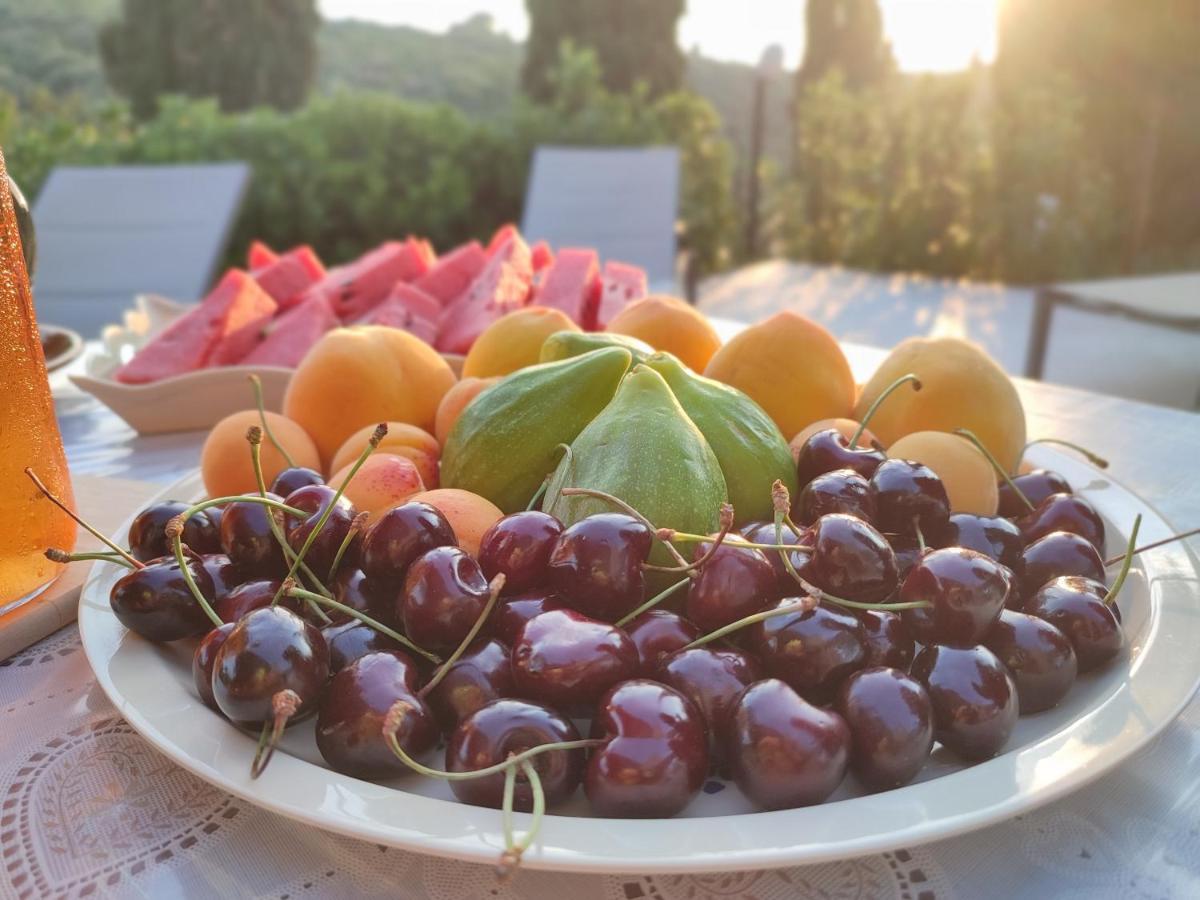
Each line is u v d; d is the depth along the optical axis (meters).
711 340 1.34
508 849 0.55
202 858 0.69
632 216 5.24
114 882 0.67
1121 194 8.47
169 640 0.85
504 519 0.84
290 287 2.23
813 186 9.61
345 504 0.89
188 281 4.01
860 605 0.76
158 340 1.78
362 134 6.80
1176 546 0.99
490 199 7.12
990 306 7.02
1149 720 0.71
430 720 0.71
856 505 0.89
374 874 0.68
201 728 0.71
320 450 1.26
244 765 0.67
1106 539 1.06
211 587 0.88
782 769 0.65
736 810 0.70
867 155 8.98
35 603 0.97
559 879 0.67
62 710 0.86
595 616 0.80
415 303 2.03
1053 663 0.77
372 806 0.62
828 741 0.66
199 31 11.66
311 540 0.81
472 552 0.92
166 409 1.59
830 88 9.95
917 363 1.20
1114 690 0.75
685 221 8.31
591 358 1.02
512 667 0.73
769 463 0.99
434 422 1.29
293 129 6.54
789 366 1.18
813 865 0.68
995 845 0.70
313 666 0.71
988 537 0.92
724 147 8.67
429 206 6.77
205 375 1.56
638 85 8.12
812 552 0.80
